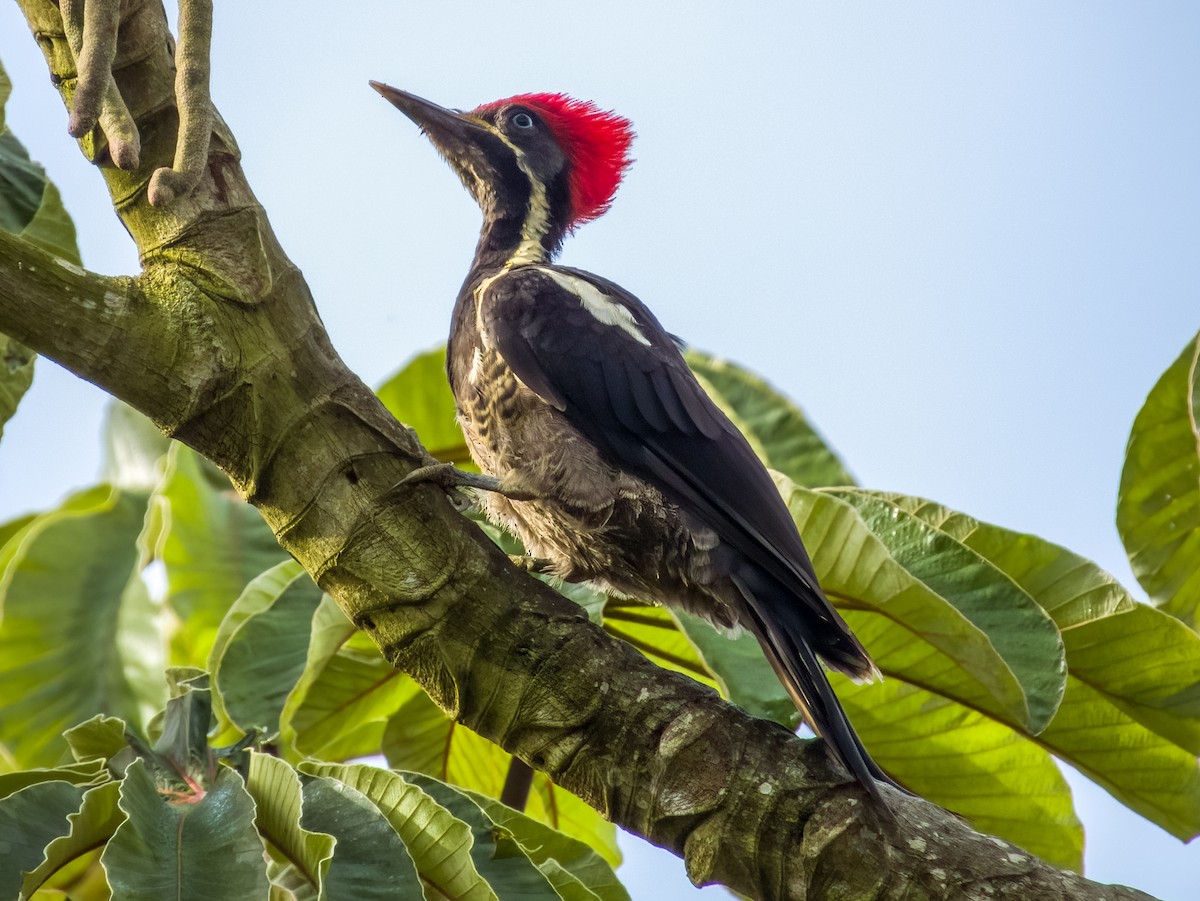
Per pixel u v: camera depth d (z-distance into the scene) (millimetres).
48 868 5785
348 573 6555
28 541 11016
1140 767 8281
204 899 5562
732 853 6262
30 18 6789
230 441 6484
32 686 10445
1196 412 8500
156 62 6711
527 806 10078
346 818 6094
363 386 6656
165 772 6352
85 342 6246
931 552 7973
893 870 6062
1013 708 7375
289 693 8102
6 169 7973
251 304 6375
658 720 6422
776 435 10984
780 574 8383
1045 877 6023
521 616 6543
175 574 10250
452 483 6648
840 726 6777
